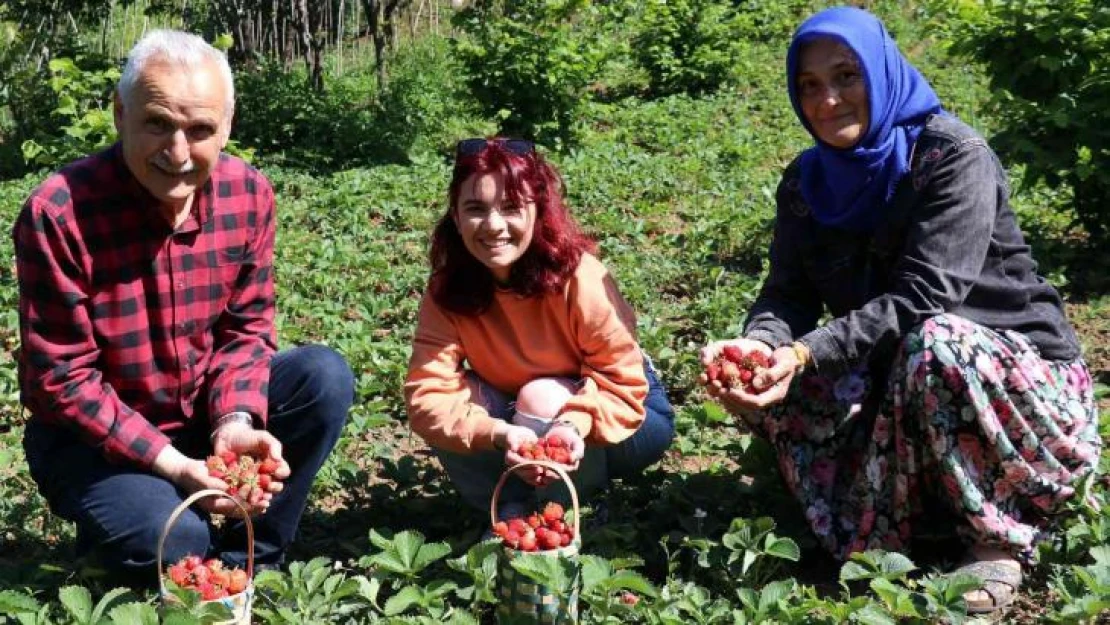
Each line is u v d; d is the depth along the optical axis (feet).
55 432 10.69
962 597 9.82
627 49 47.62
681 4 52.60
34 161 40.09
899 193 10.91
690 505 12.35
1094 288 22.84
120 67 41.14
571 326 11.40
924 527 11.37
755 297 21.58
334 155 42.75
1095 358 18.44
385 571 10.64
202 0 51.65
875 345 10.66
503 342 11.69
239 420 10.60
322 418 11.04
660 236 27.89
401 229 30.17
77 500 10.37
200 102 9.59
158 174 9.72
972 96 47.50
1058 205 27.32
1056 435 10.82
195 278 10.54
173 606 8.89
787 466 11.68
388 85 49.60
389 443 15.78
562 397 11.44
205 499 9.96
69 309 9.99
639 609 10.13
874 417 11.50
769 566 11.43
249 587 9.48
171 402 10.79
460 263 11.37
